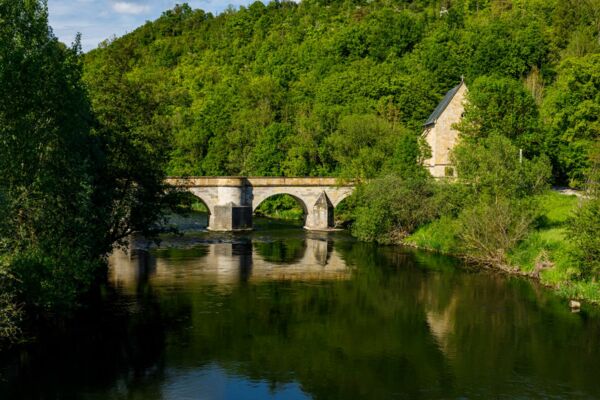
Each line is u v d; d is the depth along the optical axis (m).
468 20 130.88
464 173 46.88
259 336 27.45
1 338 25.48
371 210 58.91
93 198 32.06
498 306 32.66
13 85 22.62
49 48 24.92
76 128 26.89
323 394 21.22
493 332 28.09
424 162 74.31
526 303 33.22
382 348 25.97
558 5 109.75
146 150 37.50
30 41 23.86
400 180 58.72
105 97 37.59
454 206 49.50
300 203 74.69
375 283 38.59
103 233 31.92
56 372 22.73
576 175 59.66
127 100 38.72
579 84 59.59
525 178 45.84
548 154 63.50
